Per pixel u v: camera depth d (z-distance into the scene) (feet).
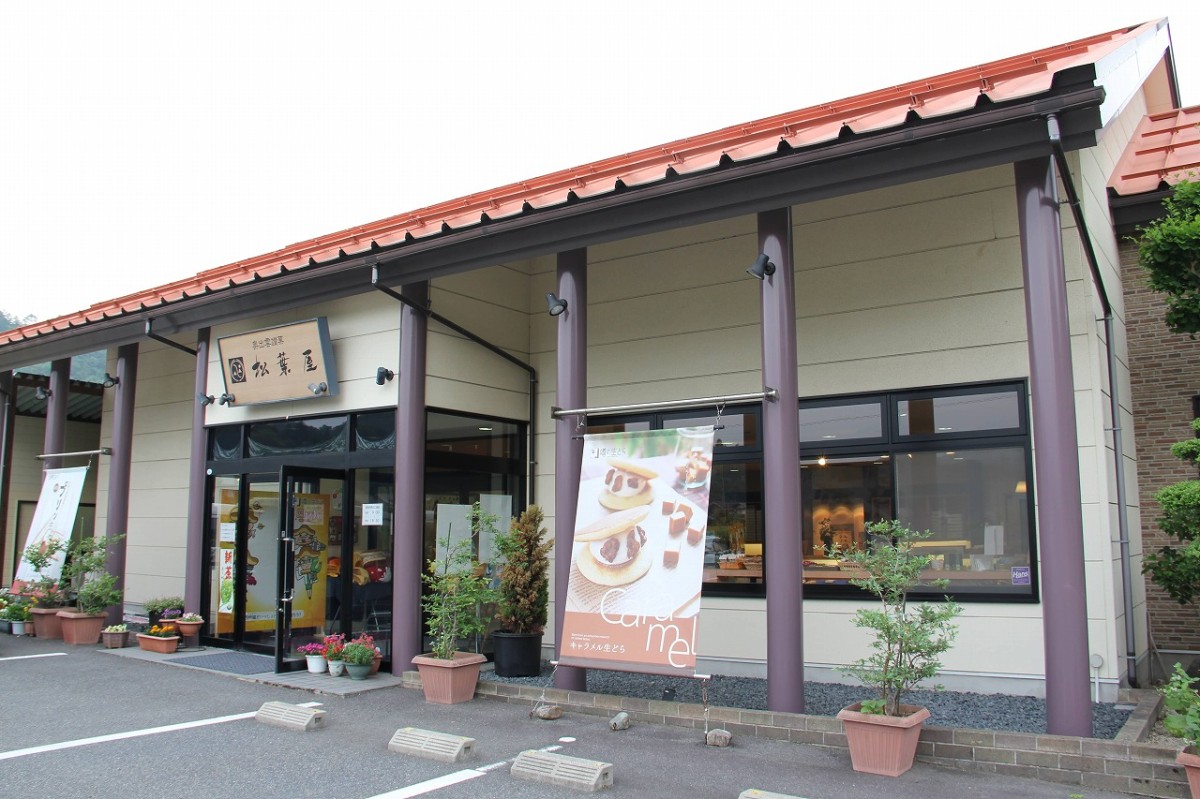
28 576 38.91
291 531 28.84
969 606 24.73
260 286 31.14
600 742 20.02
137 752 19.26
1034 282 18.80
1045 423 18.40
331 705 24.03
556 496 24.98
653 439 22.89
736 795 16.31
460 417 30.58
